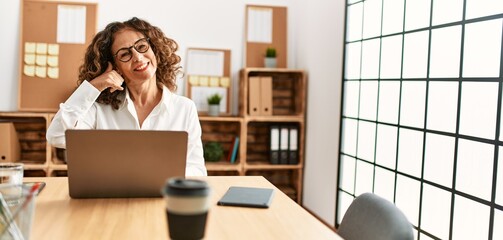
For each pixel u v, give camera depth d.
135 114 2.04
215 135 4.20
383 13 2.99
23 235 0.99
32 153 3.84
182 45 4.06
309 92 4.08
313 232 1.20
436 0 2.46
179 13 4.05
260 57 4.20
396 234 1.22
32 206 1.02
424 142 2.56
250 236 1.16
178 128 2.10
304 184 4.21
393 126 2.87
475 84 2.18
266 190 1.61
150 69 1.97
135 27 2.02
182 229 0.76
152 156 1.42
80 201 1.44
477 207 2.17
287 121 4.19
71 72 3.79
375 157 3.07
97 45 2.02
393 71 2.87
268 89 3.95
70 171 1.42
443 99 2.41
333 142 3.60
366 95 3.20
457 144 2.30
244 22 4.19
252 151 4.27
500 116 2.02
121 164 1.42
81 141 1.38
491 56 2.08
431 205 2.51
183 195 0.75
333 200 3.60
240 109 4.08
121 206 1.39
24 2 3.75
